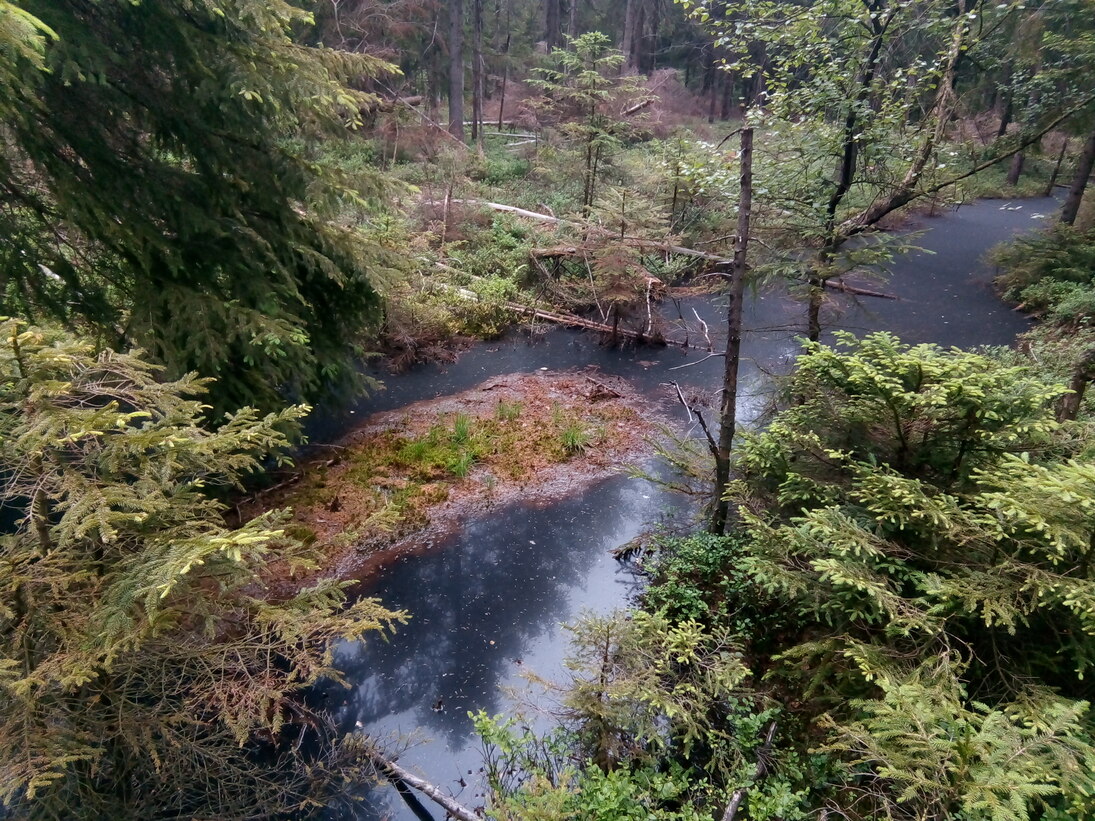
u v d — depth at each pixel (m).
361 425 9.41
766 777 4.18
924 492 4.49
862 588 3.78
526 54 27.28
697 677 4.59
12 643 3.08
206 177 6.66
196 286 6.53
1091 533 3.50
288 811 4.43
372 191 7.30
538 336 13.02
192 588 3.51
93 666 3.08
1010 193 23.05
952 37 6.84
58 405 2.83
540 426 9.55
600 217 14.23
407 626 6.20
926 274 15.75
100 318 6.27
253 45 6.03
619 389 10.95
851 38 7.09
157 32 5.64
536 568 6.99
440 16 22.52
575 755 4.48
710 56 30.17
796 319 13.27
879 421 4.84
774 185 7.42
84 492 2.84
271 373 6.93
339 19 18.38
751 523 4.92
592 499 8.13
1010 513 3.46
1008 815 2.62
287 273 6.95
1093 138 14.16
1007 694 3.79
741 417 9.84
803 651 4.36
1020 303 13.77
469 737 5.18
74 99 5.80
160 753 3.84
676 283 15.07
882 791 3.70
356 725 5.22
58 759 2.97
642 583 6.82
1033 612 3.93
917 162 7.03
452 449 8.83
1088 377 6.29
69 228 6.01
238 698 3.69
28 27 3.41
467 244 15.52
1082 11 9.74
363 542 7.12
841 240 7.48
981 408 4.30
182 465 3.42
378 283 7.73
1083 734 3.29
